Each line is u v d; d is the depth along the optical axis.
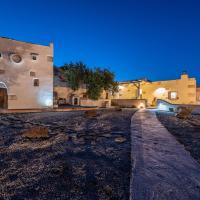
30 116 15.50
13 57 20.27
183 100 32.47
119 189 4.18
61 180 4.59
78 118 14.16
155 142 7.72
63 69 32.28
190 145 7.49
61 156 6.25
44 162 5.72
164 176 4.70
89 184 4.40
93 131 9.92
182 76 32.69
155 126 11.19
